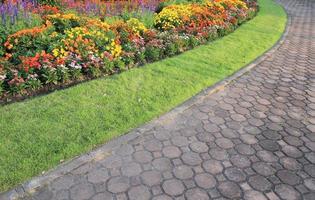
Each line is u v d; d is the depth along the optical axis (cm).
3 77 577
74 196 386
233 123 566
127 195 392
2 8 752
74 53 686
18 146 451
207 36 1005
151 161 454
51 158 435
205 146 495
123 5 1061
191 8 1120
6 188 385
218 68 797
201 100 636
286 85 748
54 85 636
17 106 550
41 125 502
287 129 559
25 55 659
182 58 838
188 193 400
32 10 862
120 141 487
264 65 871
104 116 539
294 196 405
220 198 395
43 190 391
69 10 920
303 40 1192
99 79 673
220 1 1301
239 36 1111
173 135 517
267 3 1952
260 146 504
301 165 464
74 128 501
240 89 705
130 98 605
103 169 432
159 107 584
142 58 782
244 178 430
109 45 746
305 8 2016
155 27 1007
